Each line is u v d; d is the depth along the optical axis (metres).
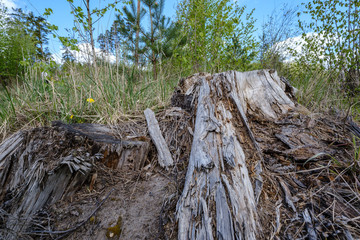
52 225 1.12
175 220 1.03
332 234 0.81
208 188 1.03
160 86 3.12
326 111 2.02
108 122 2.05
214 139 1.32
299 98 2.30
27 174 1.19
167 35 4.91
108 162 1.51
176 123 1.99
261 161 1.28
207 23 4.54
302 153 1.27
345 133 1.46
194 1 4.12
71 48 2.03
